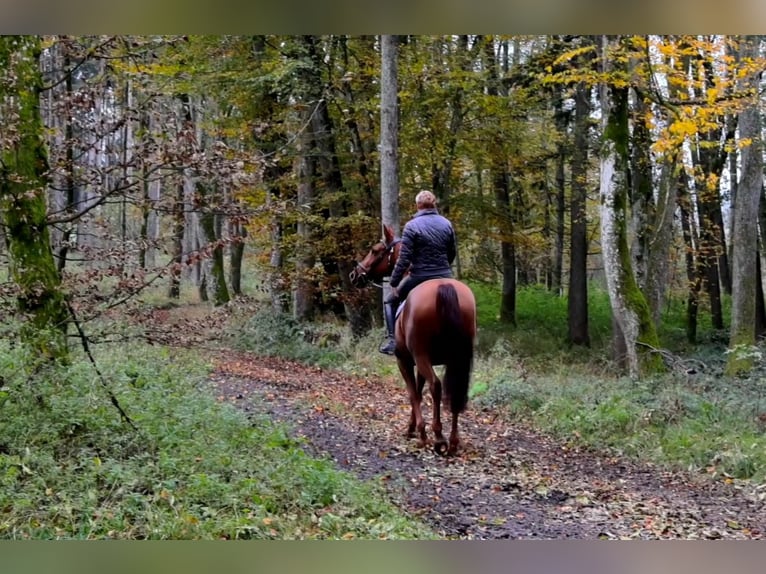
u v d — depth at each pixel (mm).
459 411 7887
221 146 6680
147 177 6719
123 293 6879
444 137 19141
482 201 20609
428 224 8273
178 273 6879
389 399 12047
